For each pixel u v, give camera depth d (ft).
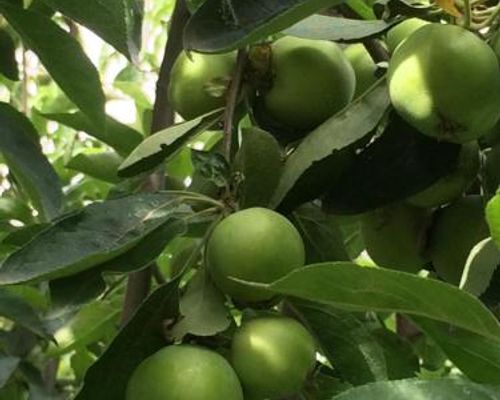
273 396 2.14
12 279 2.11
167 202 2.27
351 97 2.55
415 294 1.82
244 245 2.14
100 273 2.20
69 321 2.90
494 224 1.75
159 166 2.48
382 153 2.41
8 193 3.42
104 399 2.14
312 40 2.52
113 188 2.84
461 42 2.17
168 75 2.77
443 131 2.22
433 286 1.79
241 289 2.16
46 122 4.05
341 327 2.38
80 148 4.27
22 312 2.80
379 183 2.39
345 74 2.52
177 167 3.28
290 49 2.51
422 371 3.33
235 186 2.31
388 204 2.38
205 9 2.16
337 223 2.59
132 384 2.07
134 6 2.49
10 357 2.86
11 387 3.13
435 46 2.18
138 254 2.22
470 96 2.17
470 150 2.44
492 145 2.44
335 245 2.57
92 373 2.12
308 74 2.48
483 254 2.23
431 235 2.54
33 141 2.73
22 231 2.48
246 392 2.14
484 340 2.00
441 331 2.03
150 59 4.15
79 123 3.17
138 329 2.14
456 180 2.44
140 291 2.55
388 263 2.60
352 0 2.86
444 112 2.19
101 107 2.79
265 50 2.49
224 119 2.44
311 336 2.18
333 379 2.37
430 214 2.54
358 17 2.85
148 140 2.40
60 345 3.01
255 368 2.11
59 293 2.18
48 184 2.71
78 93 2.78
